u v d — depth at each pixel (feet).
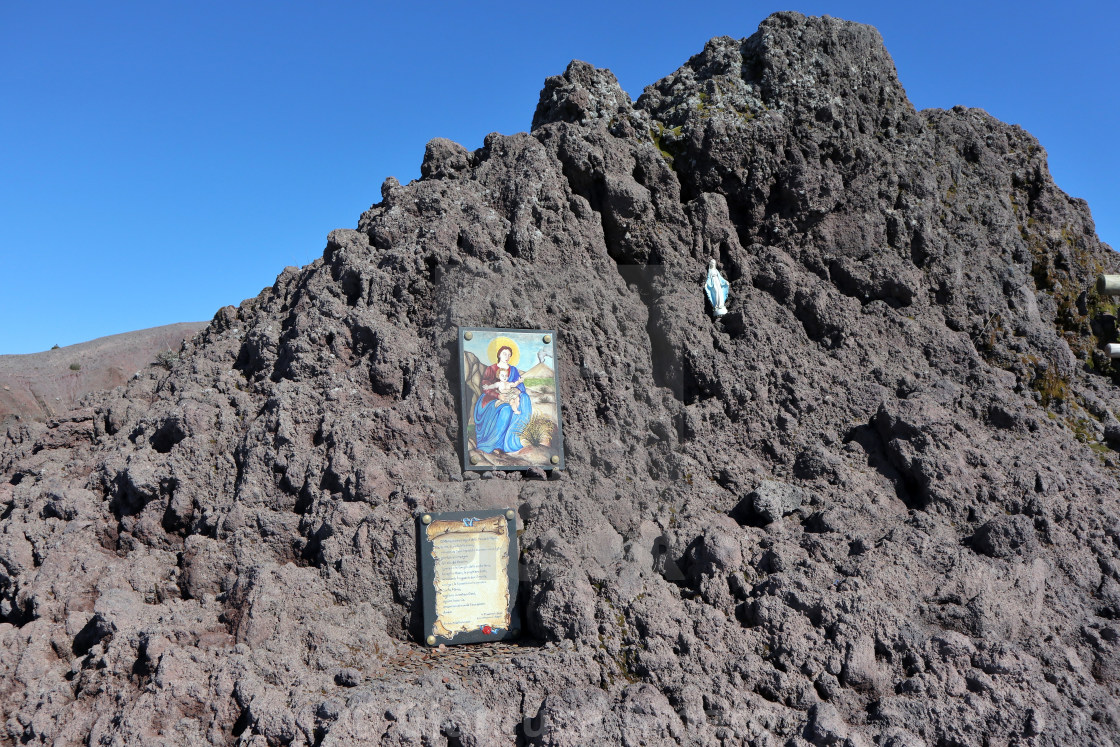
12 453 26.99
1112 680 18.43
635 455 22.06
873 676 17.51
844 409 25.12
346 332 23.07
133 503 20.86
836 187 28.60
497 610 18.61
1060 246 30.35
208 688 15.81
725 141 27.99
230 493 20.75
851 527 21.26
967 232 29.40
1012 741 16.49
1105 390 27.37
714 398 25.05
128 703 15.76
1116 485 23.17
